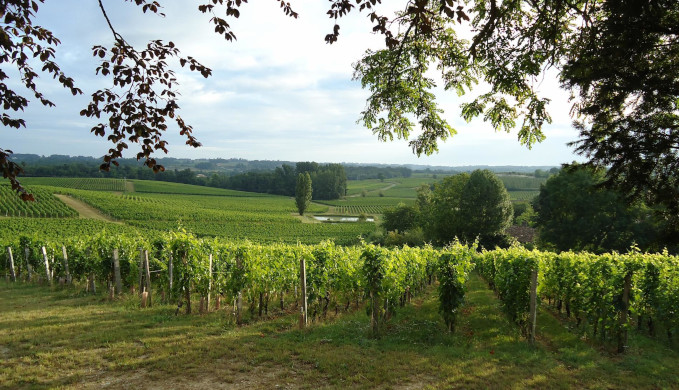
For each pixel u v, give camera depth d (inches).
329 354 263.9
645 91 164.7
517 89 252.4
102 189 4557.1
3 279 749.3
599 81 180.9
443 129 291.3
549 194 1413.6
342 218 3860.7
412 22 191.6
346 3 186.1
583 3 226.8
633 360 272.4
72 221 2401.6
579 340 332.5
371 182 7593.5
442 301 355.9
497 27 225.5
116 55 187.3
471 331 360.2
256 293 419.5
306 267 425.4
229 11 192.4
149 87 187.8
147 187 4980.3
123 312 398.3
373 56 270.2
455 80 288.4
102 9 170.9
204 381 216.7
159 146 194.2
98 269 530.0
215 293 456.1
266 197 5255.9
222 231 2704.2
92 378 218.2
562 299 484.4
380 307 380.5
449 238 1915.6
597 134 187.8
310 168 5880.9
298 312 440.8
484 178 1859.0
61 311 402.0
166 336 304.3
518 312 364.2
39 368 228.5
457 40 264.5
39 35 179.8
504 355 272.4
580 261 484.1
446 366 244.7
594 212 1234.6
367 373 231.1
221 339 297.3
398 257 524.1
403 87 277.7
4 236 1647.4
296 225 3137.3
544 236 1451.8
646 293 369.1
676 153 169.3
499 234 1792.6
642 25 159.0
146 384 211.2
